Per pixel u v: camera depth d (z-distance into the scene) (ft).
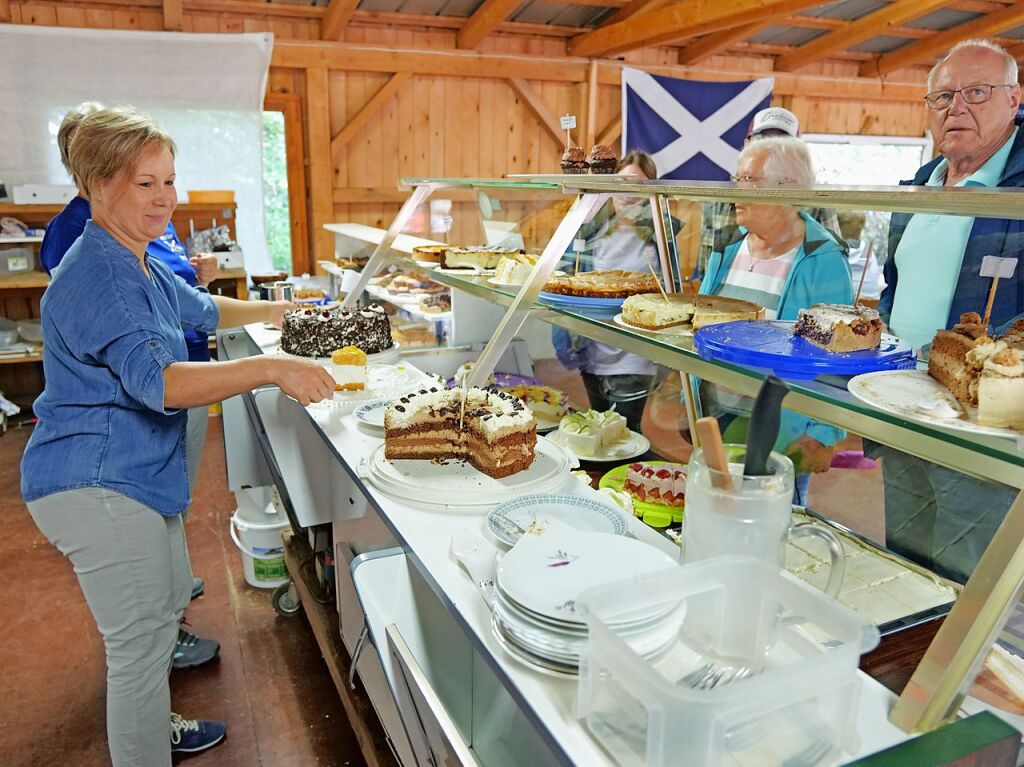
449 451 5.13
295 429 6.57
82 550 5.22
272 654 8.07
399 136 18.57
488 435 4.75
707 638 3.10
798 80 21.86
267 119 17.34
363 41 17.66
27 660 7.98
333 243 18.17
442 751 3.67
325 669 7.82
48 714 7.17
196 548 10.30
